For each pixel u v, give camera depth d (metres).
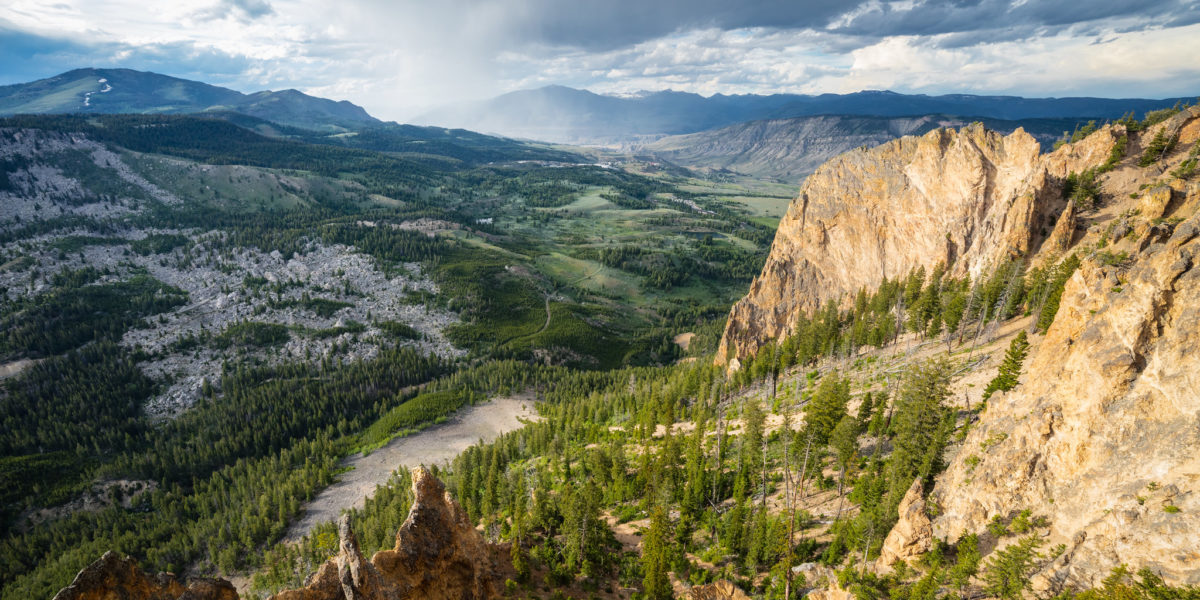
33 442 190.38
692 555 84.38
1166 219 81.06
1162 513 47.06
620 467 113.88
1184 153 112.56
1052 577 50.72
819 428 98.88
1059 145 131.62
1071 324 66.75
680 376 177.50
